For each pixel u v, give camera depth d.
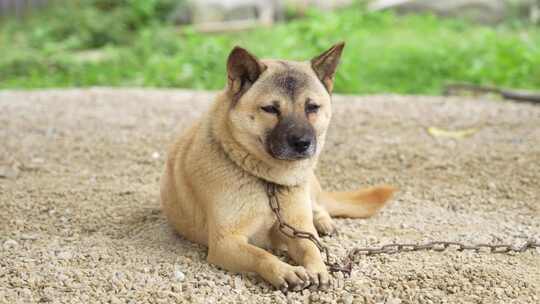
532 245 1.65
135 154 2.26
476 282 1.50
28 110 2.75
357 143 2.33
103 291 1.47
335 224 1.76
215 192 1.56
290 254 1.60
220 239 1.55
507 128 2.45
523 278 1.51
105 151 2.28
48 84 3.63
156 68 3.76
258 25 4.98
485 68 3.48
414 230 1.75
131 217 1.83
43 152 2.27
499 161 2.15
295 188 1.59
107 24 4.87
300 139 1.51
